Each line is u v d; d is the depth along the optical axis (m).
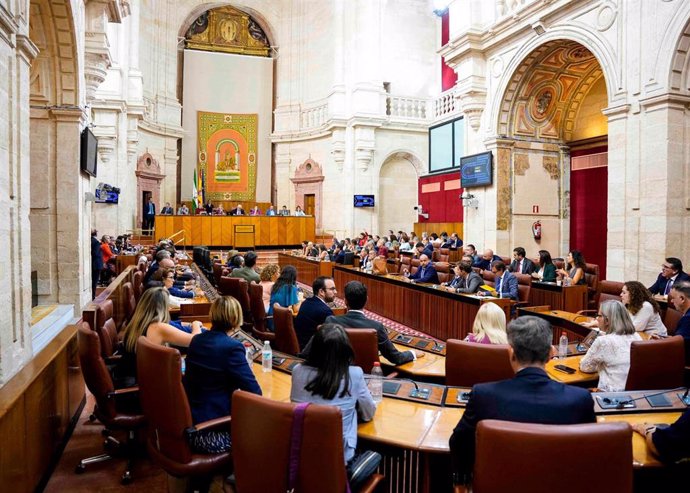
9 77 3.23
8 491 2.36
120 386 3.26
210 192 19.81
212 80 19.98
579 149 11.53
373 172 17.70
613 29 8.11
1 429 2.26
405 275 9.39
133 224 16.67
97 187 13.35
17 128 3.31
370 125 17.25
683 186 7.41
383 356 3.76
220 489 2.71
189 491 2.62
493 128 11.09
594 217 11.19
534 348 1.93
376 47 17.59
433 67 19.02
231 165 20.09
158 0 18.42
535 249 11.43
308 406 1.79
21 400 2.56
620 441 1.58
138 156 17.22
